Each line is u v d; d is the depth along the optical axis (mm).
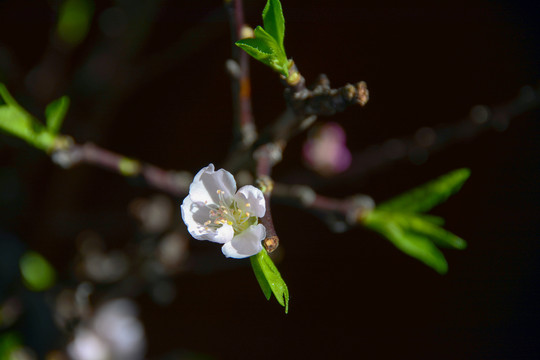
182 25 667
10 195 632
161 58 653
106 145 669
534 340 629
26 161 629
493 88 659
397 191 672
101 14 630
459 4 653
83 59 671
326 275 678
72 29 593
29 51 650
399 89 666
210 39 665
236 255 457
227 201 471
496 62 662
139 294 640
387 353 663
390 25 660
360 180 674
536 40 648
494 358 632
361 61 662
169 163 674
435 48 667
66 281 616
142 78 663
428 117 663
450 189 501
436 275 670
